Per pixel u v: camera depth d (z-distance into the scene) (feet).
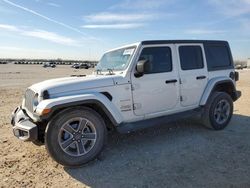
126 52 16.10
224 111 19.69
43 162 14.14
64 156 13.05
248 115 24.06
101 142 13.92
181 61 17.53
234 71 21.02
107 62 17.52
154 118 16.38
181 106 17.57
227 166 13.05
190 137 17.80
